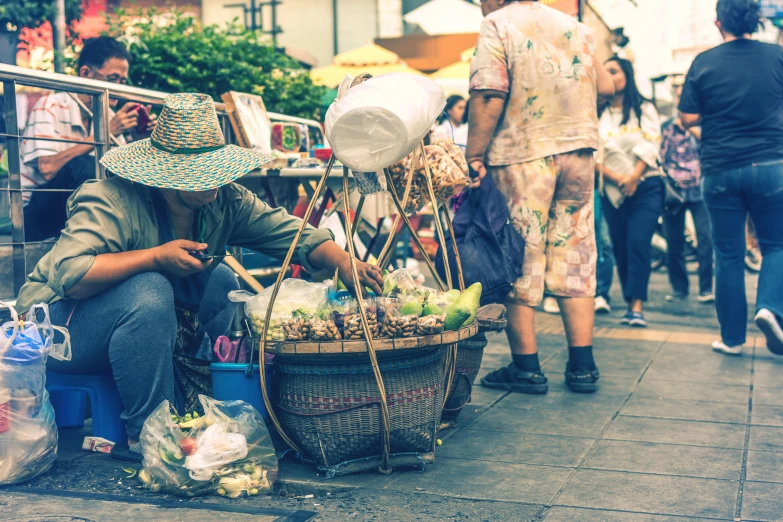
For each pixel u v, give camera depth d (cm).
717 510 273
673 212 795
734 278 529
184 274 309
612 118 676
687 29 1484
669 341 589
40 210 425
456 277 412
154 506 276
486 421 384
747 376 475
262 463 297
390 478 307
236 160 317
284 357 311
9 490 290
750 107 497
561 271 441
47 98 443
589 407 408
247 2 1862
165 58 714
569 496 287
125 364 309
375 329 295
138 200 315
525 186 428
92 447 333
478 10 1853
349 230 299
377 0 1861
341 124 288
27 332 297
